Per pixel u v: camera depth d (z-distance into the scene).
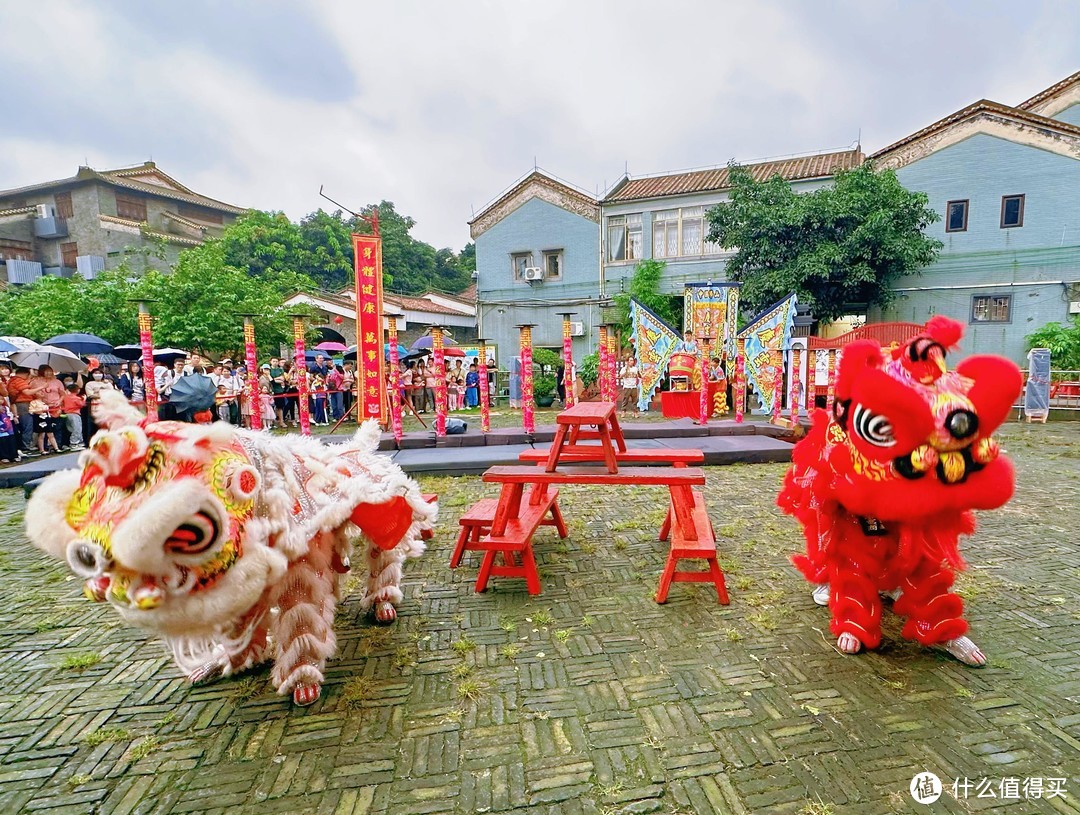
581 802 1.96
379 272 8.73
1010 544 4.28
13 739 2.32
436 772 2.11
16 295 17.05
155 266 22.38
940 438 2.33
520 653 2.91
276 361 15.04
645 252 17.95
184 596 1.95
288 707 2.49
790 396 10.84
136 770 2.14
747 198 14.67
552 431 8.45
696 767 2.10
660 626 3.16
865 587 2.85
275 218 24.67
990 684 2.56
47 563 4.37
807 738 2.24
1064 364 13.15
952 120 14.52
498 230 19.59
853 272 13.38
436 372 8.11
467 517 3.91
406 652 2.92
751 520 4.97
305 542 2.41
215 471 2.05
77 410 9.33
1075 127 13.56
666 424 9.29
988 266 14.63
